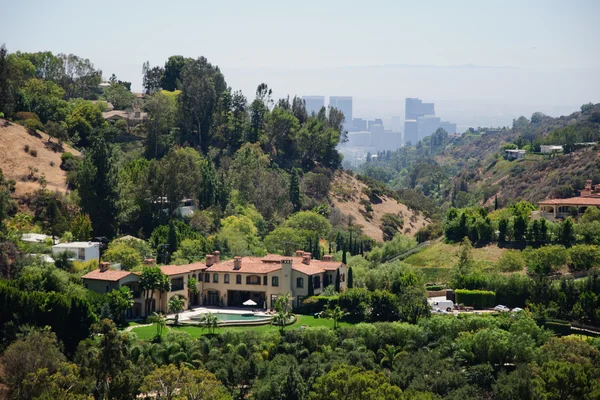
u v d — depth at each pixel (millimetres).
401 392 95938
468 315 130375
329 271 151125
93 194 168375
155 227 178000
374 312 135000
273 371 106250
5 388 93562
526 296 143875
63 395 86062
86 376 93188
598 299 133000
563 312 136250
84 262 144750
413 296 134250
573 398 100188
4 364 95562
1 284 116188
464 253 167000
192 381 92312
